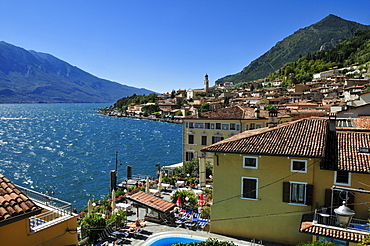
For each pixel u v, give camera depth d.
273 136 26.38
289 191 24.28
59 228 16.00
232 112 62.47
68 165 85.12
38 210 13.38
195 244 20.02
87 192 62.06
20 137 144.25
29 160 91.44
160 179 45.50
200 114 63.81
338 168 22.08
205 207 32.97
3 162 88.31
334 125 26.72
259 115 59.06
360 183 22.23
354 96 110.44
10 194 13.51
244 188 26.12
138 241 26.27
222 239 25.77
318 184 23.50
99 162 89.25
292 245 24.45
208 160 56.31
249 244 24.69
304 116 86.88
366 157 22.73
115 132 163.12
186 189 42.31
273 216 25.11
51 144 123.00
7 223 12.20
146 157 97.31
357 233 19.73
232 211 26.66
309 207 23.81
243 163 26.00
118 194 44.38
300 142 24.61
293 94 165.62
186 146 63.75
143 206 30.53
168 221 30.42
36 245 14.77
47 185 66.44
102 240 26.66
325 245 17.44
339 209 14.03
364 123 30.81
